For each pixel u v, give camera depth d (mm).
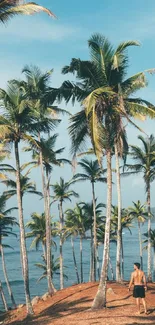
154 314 17688
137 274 17828
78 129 22156
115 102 20766
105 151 21188
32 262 166375
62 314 20750
